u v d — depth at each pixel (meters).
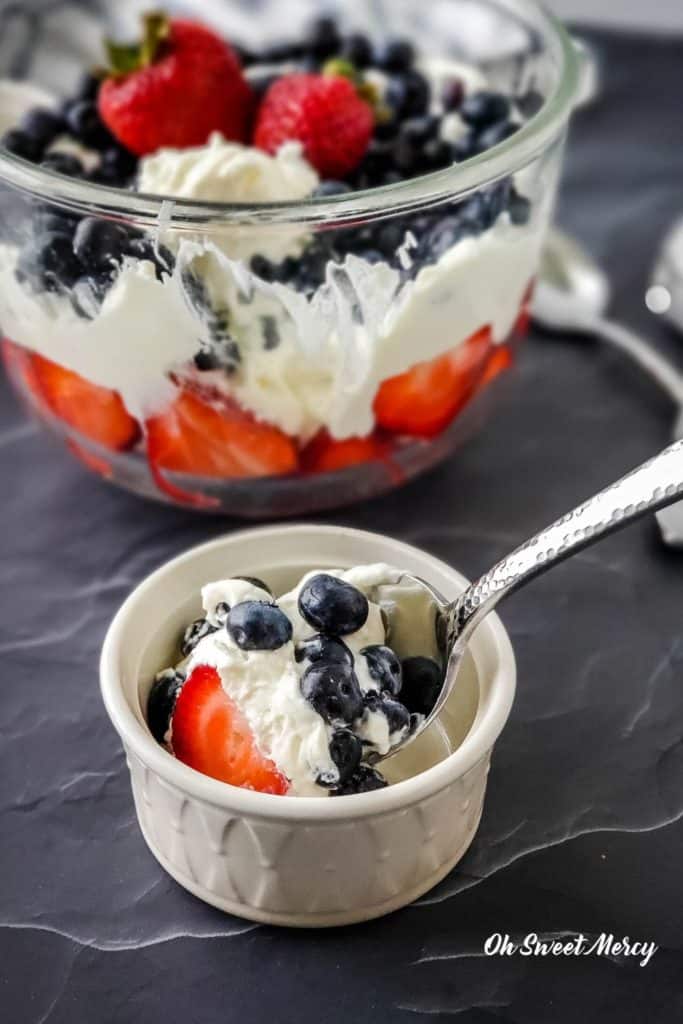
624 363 0.57
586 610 0.47
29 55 0.59
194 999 0.37
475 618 0.39
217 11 0.61
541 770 0.42
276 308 0.43
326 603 0.37
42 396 0.47
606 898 0.39
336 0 0.61
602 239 0.62
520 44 0.54
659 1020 0.37
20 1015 0.37
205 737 0.37
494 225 0.45
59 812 0.41
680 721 0.44
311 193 0.49
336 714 0.36
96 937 0.38
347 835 0.36
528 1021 0.37
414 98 0.56
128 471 0.48
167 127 0.52
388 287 0.43
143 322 0.43
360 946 0.38
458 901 0.39
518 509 0.51
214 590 0.39
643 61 0.75
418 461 0.49
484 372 0.48
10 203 0.44
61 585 0.48
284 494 0.48
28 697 0.44
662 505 0.36
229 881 0.38
